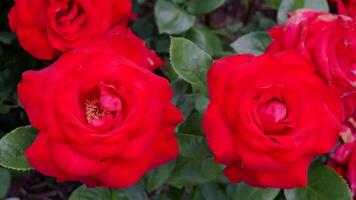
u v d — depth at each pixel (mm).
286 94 399
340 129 400
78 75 397
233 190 561
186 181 501
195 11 571
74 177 412
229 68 412
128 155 392
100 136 385
